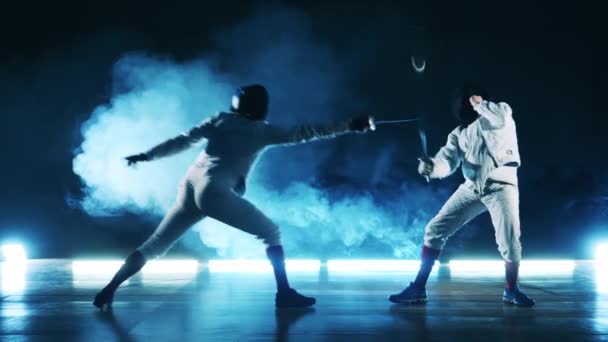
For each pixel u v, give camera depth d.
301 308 4.11
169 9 9.27
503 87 9.11
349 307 4.16
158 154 4.17
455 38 9.12
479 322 3.61
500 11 9.10
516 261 4.23
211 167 4.04
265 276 6.01
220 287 5.20
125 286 5.27
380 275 6.10
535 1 9.08
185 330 3.40
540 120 9.10
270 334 3.29
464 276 5.98
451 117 8.94
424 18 9.12
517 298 4.21
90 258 8.16
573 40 9.05
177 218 4.19
